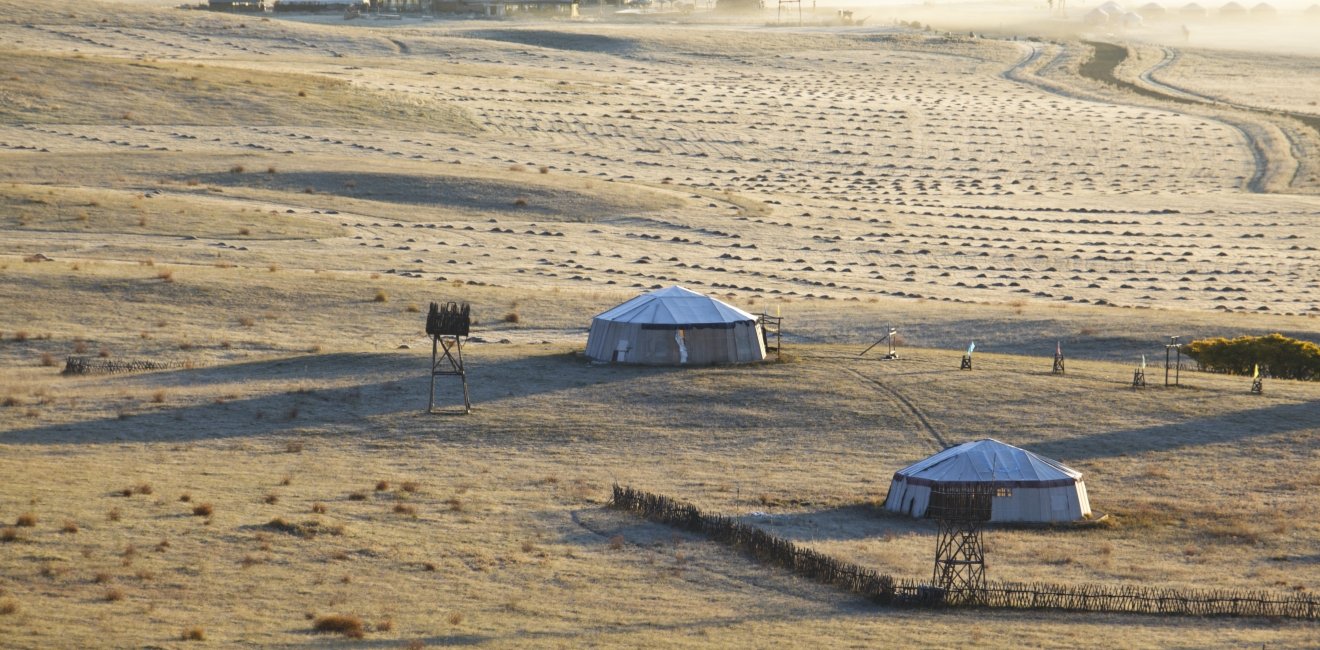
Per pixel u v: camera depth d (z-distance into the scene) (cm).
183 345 12675
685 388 11294
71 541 6819
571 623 5875
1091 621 6131
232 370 11788
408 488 8575
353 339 13262
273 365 11956
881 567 7050
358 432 10119
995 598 6412
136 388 11056
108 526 7169
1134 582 6969
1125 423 10575
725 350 12262
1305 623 6209
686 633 5734
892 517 8338
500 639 5559
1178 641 5781
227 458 9306
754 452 9856
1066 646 5653
